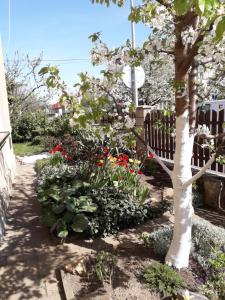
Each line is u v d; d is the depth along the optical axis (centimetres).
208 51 259
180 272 292
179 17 246
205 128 297
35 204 542
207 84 335
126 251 342
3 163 562
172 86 280
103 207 402
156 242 333
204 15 138
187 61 250
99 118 289
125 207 407
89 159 539
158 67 375
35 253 358
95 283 289
